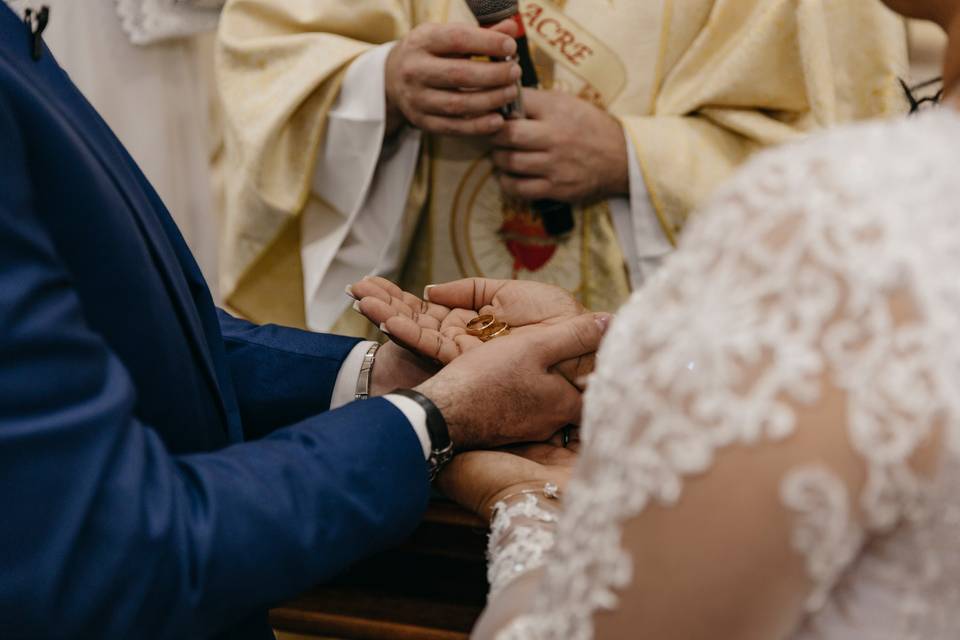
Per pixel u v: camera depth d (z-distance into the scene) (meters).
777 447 0.56
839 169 0.59
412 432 1.05
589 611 0.64
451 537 1.58
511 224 1.95
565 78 1.89
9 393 0.79
